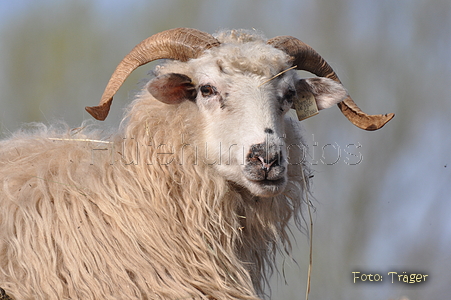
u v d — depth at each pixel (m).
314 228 45.88
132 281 17.03
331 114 51.81
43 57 60.06
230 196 18.86
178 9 60.72
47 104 57.91
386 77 55.12
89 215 17.42
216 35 21.28
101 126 21.64
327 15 57.31
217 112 18.42
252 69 18.48
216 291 17.70
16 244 16.77
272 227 19.81
